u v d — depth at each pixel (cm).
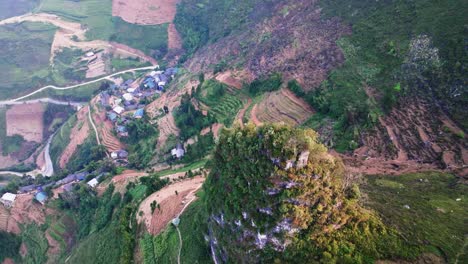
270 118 9650
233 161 5022
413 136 6756
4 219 10819
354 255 4112
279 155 4394
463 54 7256
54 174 13375
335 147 7575
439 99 7075
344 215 4394
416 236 4191
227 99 11612
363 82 8606
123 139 13325
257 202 4612
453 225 4322
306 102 9650
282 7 13475
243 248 4825
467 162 5781
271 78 10756
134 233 7694
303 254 4338
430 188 5272
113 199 9631
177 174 9619
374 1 10212
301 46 11094
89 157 13112
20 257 10162
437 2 8612
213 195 5394
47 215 10706
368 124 7456
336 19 10944
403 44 8500
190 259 6106
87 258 8162
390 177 5781
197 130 11519
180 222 7175
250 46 13112
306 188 4356
